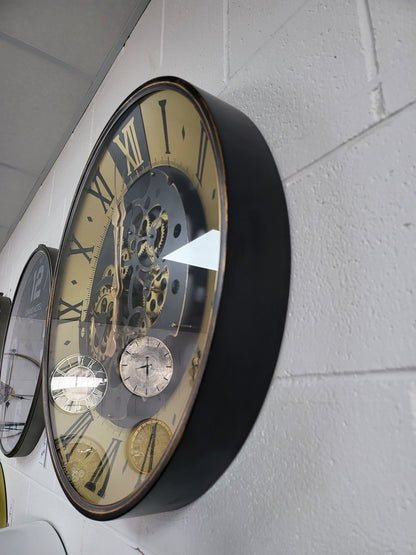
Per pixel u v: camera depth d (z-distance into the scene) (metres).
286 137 0.55
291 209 0.52
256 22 0.66
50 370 0.85
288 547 0.43
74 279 0.89
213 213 0.52
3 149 1.72
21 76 1.36
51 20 1.16
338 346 0.42
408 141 0.40
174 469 0.48
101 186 0.88
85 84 1.40
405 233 0.38
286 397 0.47
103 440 0.64
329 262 0.45
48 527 1.04
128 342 0.65
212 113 0.55
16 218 2.32
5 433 1.41
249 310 0.47
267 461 0.47
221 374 0.46
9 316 1.79
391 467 0.36
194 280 0.53
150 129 0.73
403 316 0.37
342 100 0.48
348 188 0.45
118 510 0.54
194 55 0.83
